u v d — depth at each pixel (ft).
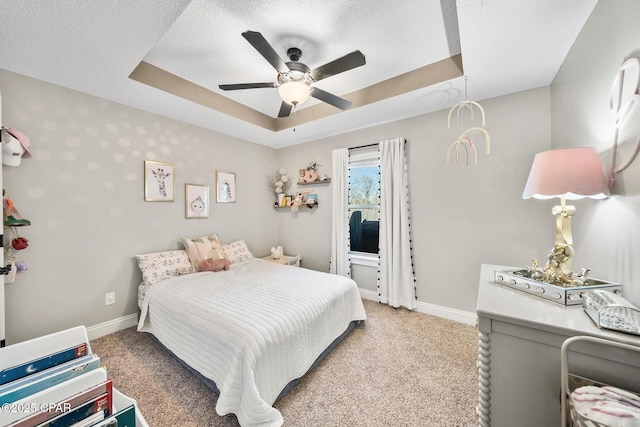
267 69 7.07
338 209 11.09
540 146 6.99
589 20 4.36
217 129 10.49
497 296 3.60
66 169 6.86
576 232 5.07
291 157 13.16
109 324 7.67
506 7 4.18
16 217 5.93
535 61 5.76
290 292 6.71
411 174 9.32
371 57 6.58
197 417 4.57
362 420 4.51
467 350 6.72
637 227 3.15
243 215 11.96
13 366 2.79
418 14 5.08
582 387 2.46
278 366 4.78
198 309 5.69
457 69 6.53
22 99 6.16
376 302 10.27
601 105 4.07
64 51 5.28
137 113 8.27
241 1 4.70
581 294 3.22
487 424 3.12
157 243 8.84
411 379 5.59
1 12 4.13
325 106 9.34
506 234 7.56
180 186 9.48
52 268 6.66
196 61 6.66
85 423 2.45
